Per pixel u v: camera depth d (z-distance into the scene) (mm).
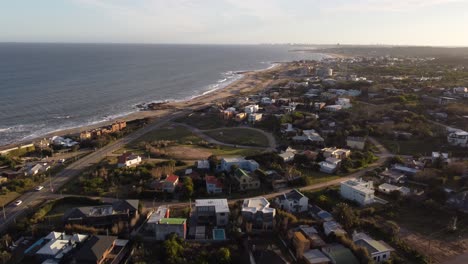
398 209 70000
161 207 69625
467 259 54125
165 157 105375
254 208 66562
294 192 73062
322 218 66188
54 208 73562
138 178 86000
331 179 86125
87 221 64750
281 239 60406
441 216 66875
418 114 132375
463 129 117188
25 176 91812
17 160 105625
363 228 63438
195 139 125750
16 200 77875
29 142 125312
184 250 56719
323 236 60781
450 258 54531
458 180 80312
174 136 131500
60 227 64188
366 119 130750
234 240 60312
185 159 102812
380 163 95812
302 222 64812
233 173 87000
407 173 86688
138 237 60375
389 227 61719
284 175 86562
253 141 120750
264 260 51438
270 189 80625
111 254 55906
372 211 68188
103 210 66625
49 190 83062
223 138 126812
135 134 135750
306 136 117125
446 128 117250
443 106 139500
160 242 60062
